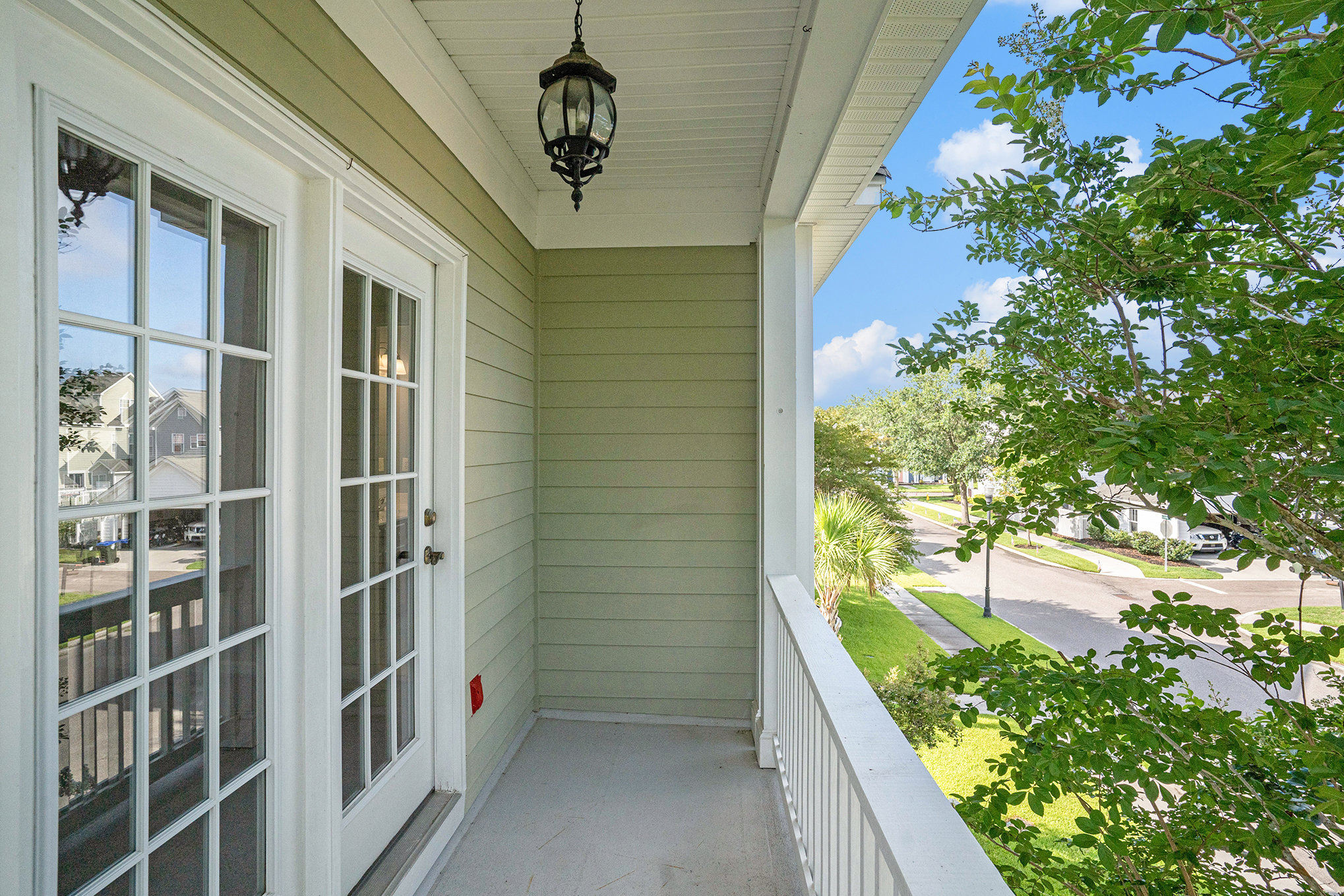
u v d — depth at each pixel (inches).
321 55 59.7
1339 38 38.1
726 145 118.2
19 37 35.2
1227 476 42.5
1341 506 57.0
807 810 83.5
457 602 96.1
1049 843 112.3
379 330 80.6
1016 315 79.4
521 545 131.2
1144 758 61.5
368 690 78.2
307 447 62.7
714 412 141.6
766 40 85.4
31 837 36.7
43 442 37.0
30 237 35.8
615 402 142.3
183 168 47.5
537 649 142.5
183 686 48.7
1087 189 70.9
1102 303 75.3
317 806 62.6
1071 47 61.5
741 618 140.3
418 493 91.5
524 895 82.7
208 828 51.3
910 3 68.2
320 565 62.7
